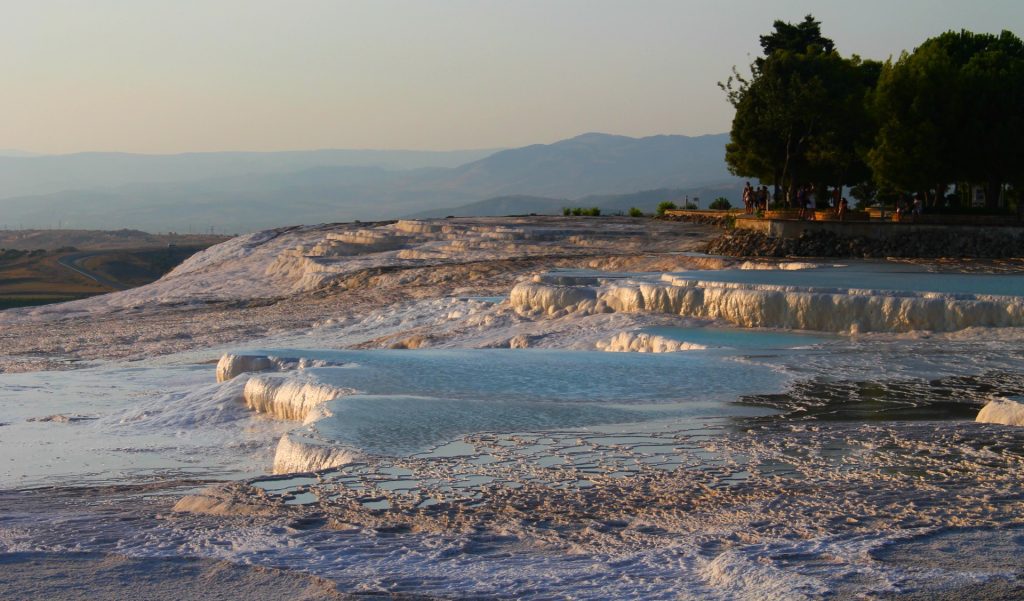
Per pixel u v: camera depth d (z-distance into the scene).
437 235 62.97
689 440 11.97
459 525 8.47
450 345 27.53
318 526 8.55
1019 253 41.72
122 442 16.41
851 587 6.55
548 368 17.81
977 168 48.25
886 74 48.34
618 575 7.02
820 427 12.70
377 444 11.84
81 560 7.62
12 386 25.77
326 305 44.16
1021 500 8.89
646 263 42.31
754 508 8.77
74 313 54.91
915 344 20.73
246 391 17.91
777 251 44.25
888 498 9.02
